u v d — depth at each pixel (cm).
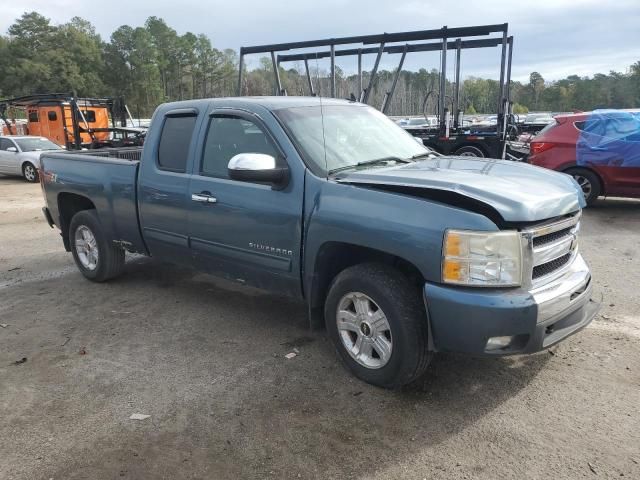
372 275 342
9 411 346
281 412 336
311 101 455
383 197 337
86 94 8969
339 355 381
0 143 1778
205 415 335
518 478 271
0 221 1030
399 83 1655
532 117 3148
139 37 9144
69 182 592
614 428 308
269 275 412
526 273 310
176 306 529
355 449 298
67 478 281
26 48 9106
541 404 335
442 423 319
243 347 431
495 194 316
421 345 331
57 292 582
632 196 923
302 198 379
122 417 335
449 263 307
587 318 355
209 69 9144
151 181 494
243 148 424
